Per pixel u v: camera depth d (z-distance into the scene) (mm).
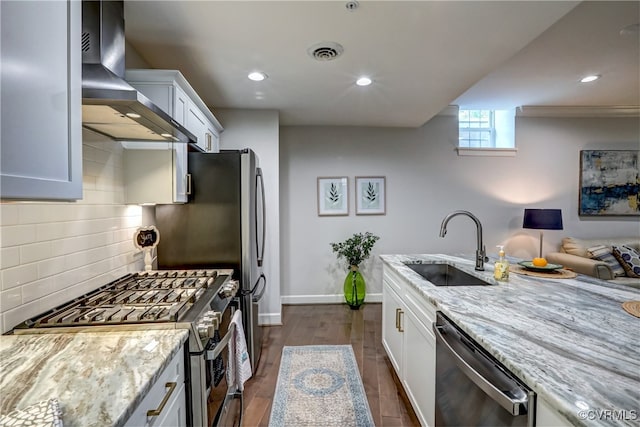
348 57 2125
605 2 1866
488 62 2207
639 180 4195
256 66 2254
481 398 1073
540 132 4180
